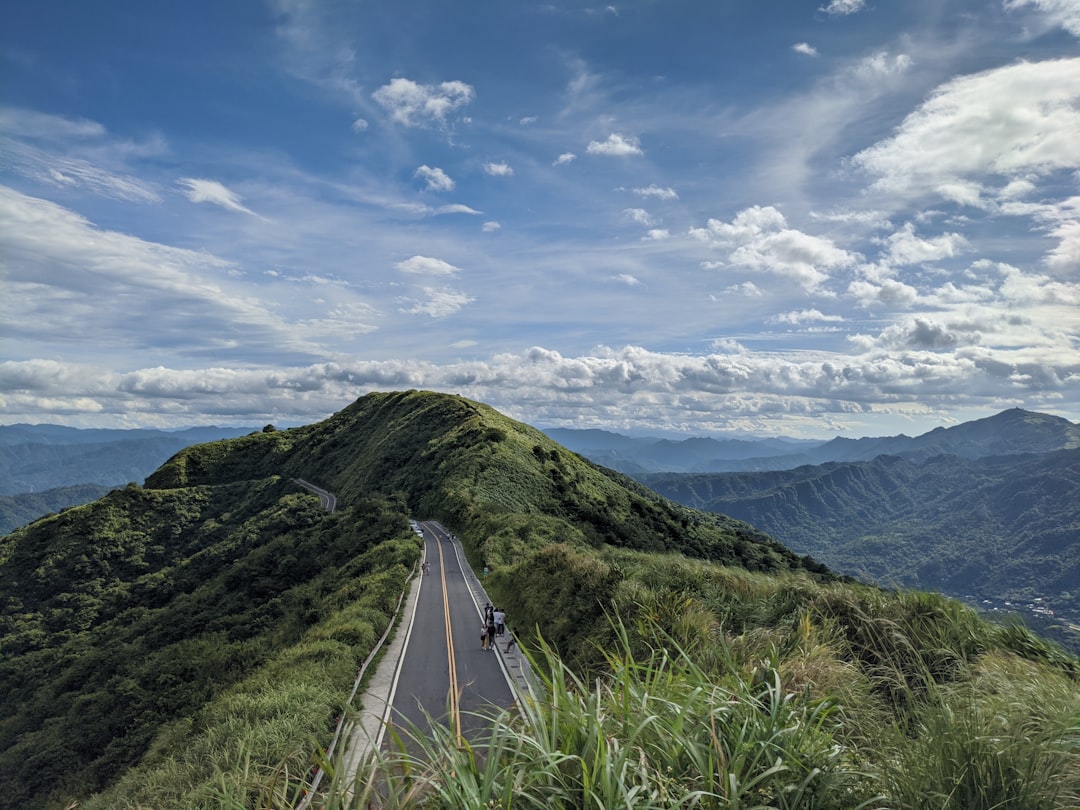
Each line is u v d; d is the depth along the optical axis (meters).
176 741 14.09
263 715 12.34
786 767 2.51
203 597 51.56
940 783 2.72
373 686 17.03
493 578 35.31
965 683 4.23
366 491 86.81
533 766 2.65
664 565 15.24
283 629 32.56
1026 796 2.58
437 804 2.53
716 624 7.95
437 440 93.12
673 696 3.29
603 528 61.00
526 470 74.12
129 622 58.41
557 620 16.84
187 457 133.25
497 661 19.59
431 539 53.12
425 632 24.28
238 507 100.44
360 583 33.56
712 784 2.49
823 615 6.61
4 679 49.69
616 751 2.55
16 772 25.52
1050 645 5.43
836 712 3.80
